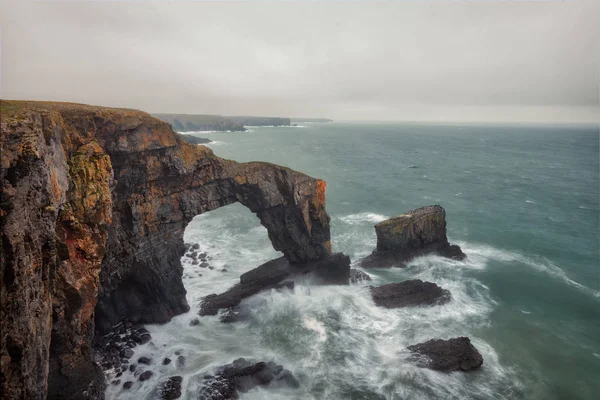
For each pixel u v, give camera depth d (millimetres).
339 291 41438
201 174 36469
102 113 27781
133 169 31094
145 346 31672
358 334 34156
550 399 28812
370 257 50500
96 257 23641
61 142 22656
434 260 51125
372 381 28500
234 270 47594
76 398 21391
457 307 40344
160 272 34875
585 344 35750
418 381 28641
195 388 26875
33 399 14750
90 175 24000
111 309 33000
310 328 34719
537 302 43219
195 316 36188
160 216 34531
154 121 31484
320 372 29297
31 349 14523
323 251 44250
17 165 14344
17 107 17781
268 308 37688
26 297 14180
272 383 27812
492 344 34500
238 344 32531
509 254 57188
